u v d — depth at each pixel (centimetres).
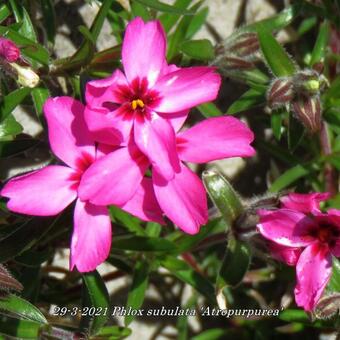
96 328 12
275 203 12
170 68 11
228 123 11
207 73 11
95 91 10
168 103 11
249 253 12
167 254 14
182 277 14
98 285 12
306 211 11
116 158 10
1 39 11
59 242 13
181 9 13
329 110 14
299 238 11
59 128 10
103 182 10
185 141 11
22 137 14
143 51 11
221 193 12
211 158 11
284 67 13
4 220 13
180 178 11
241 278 12
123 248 13
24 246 12
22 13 13
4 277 11
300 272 11
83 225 10
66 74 13
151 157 10
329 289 12
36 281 14
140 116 11
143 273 14
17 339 14
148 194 11
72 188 11
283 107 14
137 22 11
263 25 14
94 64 13
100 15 13
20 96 12
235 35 14
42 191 10
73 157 11
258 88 14
